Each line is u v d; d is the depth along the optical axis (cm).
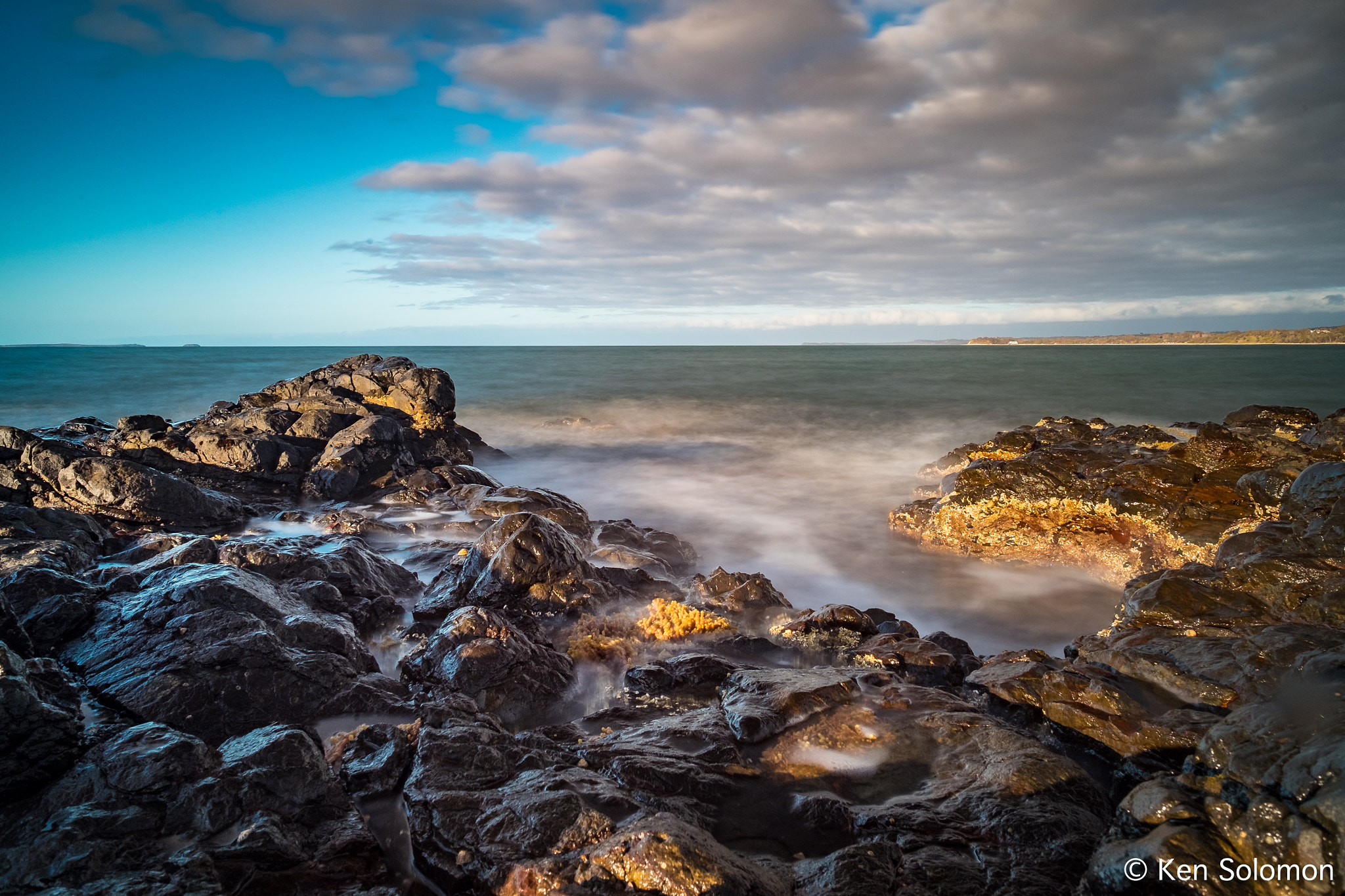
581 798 583
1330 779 439
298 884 524
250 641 788
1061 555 1870
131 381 6462
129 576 980
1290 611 1010
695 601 1295
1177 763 719
